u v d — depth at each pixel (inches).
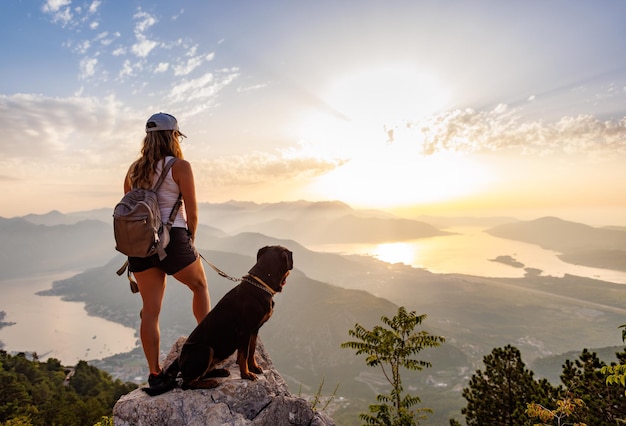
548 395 596.1
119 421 143.3
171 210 150.9
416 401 454.0
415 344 475.2
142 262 148.9
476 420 703.7
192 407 144.4
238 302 156.2
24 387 3174.2
